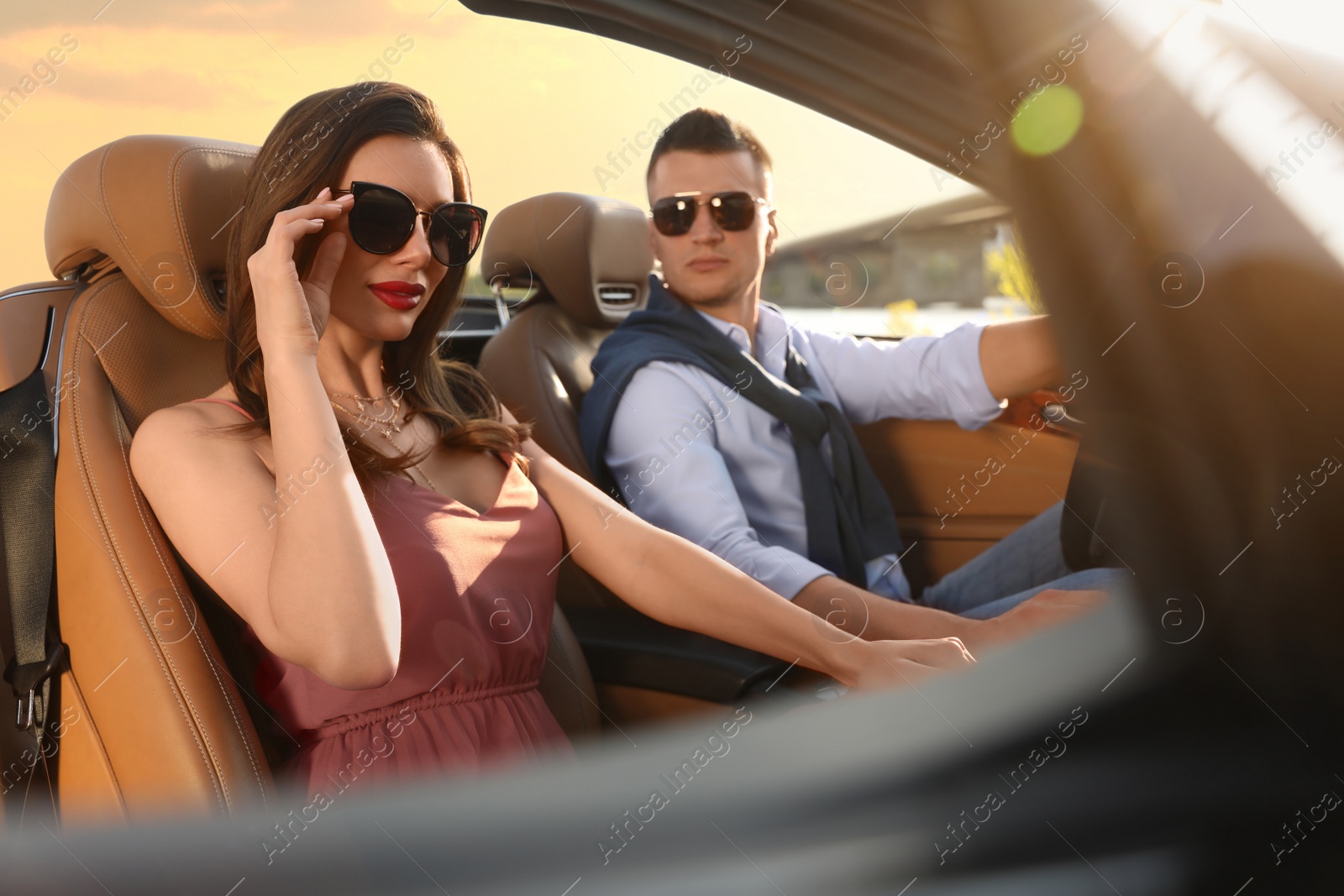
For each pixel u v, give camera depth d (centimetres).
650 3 101
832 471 167
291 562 93
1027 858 60
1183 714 63
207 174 115
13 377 103
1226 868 58
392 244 109
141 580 100
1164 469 68
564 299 180
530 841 72
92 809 93
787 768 69
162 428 106
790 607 130
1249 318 68
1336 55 87
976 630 121
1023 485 149
